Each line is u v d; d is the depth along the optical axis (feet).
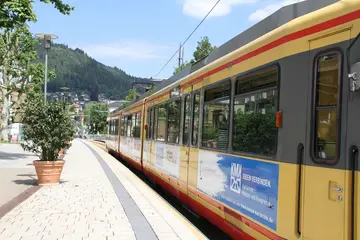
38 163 37.37
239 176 19.29
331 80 13.01
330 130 12.85
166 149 37.04
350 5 12.64
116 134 88.58
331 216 12.36
